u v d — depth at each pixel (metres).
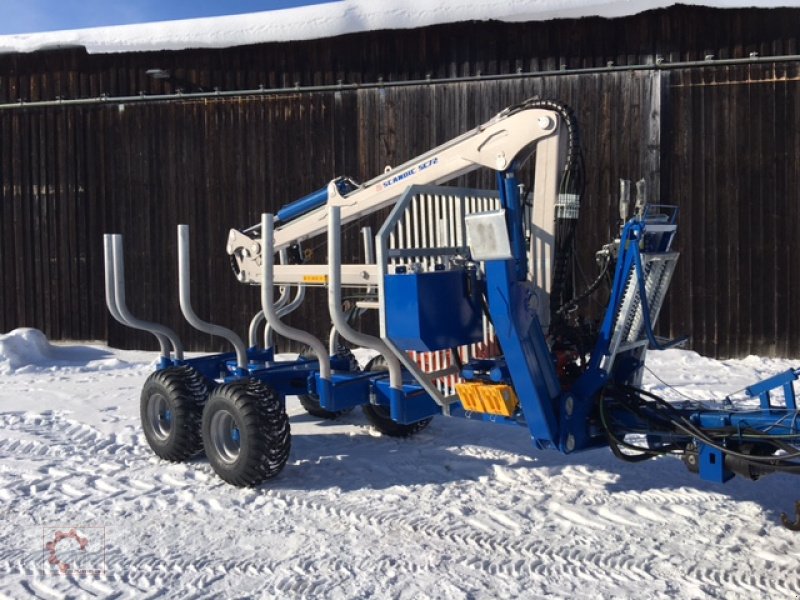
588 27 10.67
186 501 5.13
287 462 5.92
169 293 12.43
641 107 10.55
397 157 11.40
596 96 10.69
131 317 6.44
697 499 4.95
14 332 11.73
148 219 12.44
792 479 5.29
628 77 10.57
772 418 4.07
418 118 11.30
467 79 11.09
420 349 4.65
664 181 10.55
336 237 5.06
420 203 5.48
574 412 4.53
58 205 12.89
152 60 12.23
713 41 10.29
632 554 4.17
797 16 10.02
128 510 4.98
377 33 11.38
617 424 4.59
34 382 9.71
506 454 6.04
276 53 11.75
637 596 3.70
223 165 12.05
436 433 6.77
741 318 10.42
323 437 6.71
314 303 11.86
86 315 12.91
